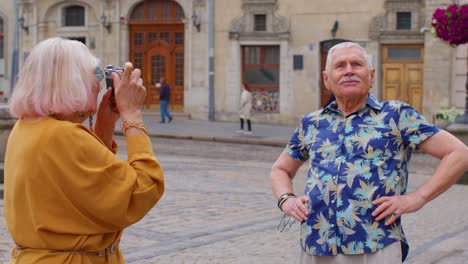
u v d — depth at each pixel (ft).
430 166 59.36
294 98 96.37
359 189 12.36
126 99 10.91
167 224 30.53
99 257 10.64
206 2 99.09
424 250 26.27
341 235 12.42
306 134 13.37
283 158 13.87
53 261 10.27
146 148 10.80
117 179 10.27
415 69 91.56
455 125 51.62
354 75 12.67
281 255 25.35
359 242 12.29
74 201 10.20
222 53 99.25
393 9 91.30
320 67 95.50
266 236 28.45
